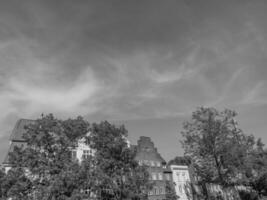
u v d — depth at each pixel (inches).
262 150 1530.5
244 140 1392.7
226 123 1368.1
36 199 831.7
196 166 1375.5
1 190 903.7
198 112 1393.9
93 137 1111.6
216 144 1302.9
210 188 2145.7
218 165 1291.8
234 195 1406.3
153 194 1827.0
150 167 1950.1
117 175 1008.9
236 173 1288.1
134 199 1008.2
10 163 920.3
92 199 1014.4
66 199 823.1
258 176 1491.1
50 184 849.5
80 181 909.2
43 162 913.5
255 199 1577.3
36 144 948.6
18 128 1414.9
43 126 976.3
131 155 1086.4
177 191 2102.6
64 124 1040.8
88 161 1002.7
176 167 2222.0
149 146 2087.8
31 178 919.7
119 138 1103.0
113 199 1002.1
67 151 992.9
